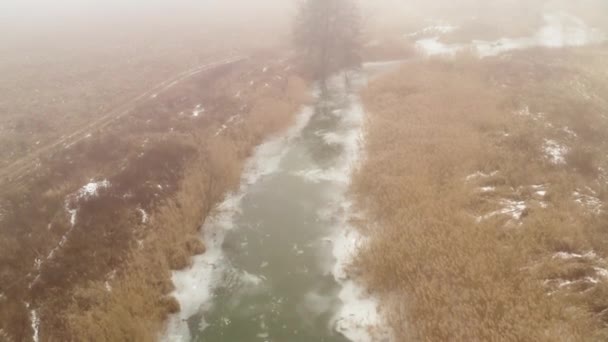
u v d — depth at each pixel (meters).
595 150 15.92
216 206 15.36
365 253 12.04
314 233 14.19
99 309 10.48
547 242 11.25
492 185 14.44
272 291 11.88
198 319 11.02
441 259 10.77
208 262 13.05
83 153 17.58
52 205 14.05
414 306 9.82
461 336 8.65
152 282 11.62
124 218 13.88
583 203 12.80
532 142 16.52
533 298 9.28
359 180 15.75
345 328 10.39
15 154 18.20
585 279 9.88
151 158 17.00
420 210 13.03
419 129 18.45
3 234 12.62
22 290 10.98
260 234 14.33
